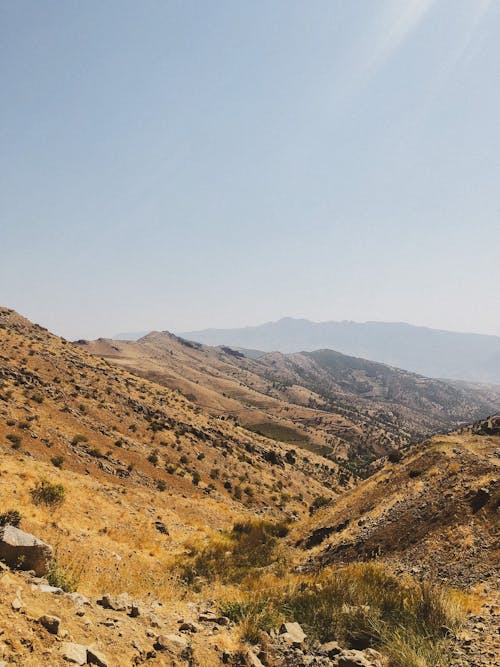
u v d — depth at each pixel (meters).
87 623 5.85
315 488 89.06
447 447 35.56
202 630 7.42
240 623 8.24
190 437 71.75
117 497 30.00
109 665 5.08
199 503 41.59
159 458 55.28
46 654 4.54
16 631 4.62
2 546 7.17
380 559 20.39
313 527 33.09
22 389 52.31
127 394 78.38
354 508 33.25
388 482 34.66
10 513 15.78
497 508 18.64
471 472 25.70
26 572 7.07
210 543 25.80
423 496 26.53
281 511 58.88
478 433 45.38
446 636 8.02
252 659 6.69
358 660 6.82
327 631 8.62
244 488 61.22
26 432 39.06
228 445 80.25
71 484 26.77
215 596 12.56
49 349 85.69
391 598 9.96
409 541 20.88
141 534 23.56
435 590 9.84
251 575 19.27
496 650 7.02
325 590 10.80
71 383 67.81
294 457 120.62
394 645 7.50
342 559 22.95
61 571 8.21
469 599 10.69
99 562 15.44
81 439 45.41
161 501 36.81
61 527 17.73
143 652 5.79
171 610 8.41
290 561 25.12
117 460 45.78
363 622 8.80
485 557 15.22
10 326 94.12
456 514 20.30
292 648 7.73
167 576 16.77
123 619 6.69
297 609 9.98
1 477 20.84
